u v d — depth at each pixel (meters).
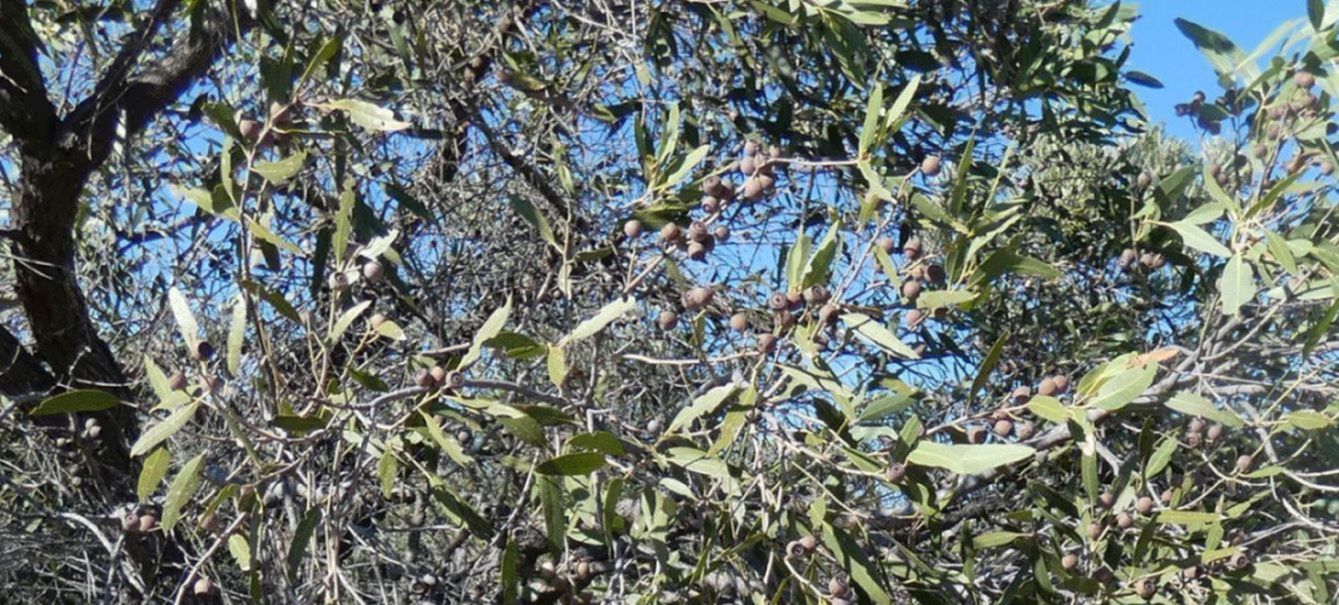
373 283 2.71
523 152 3.81
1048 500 2.77
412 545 3.54
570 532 2.67
